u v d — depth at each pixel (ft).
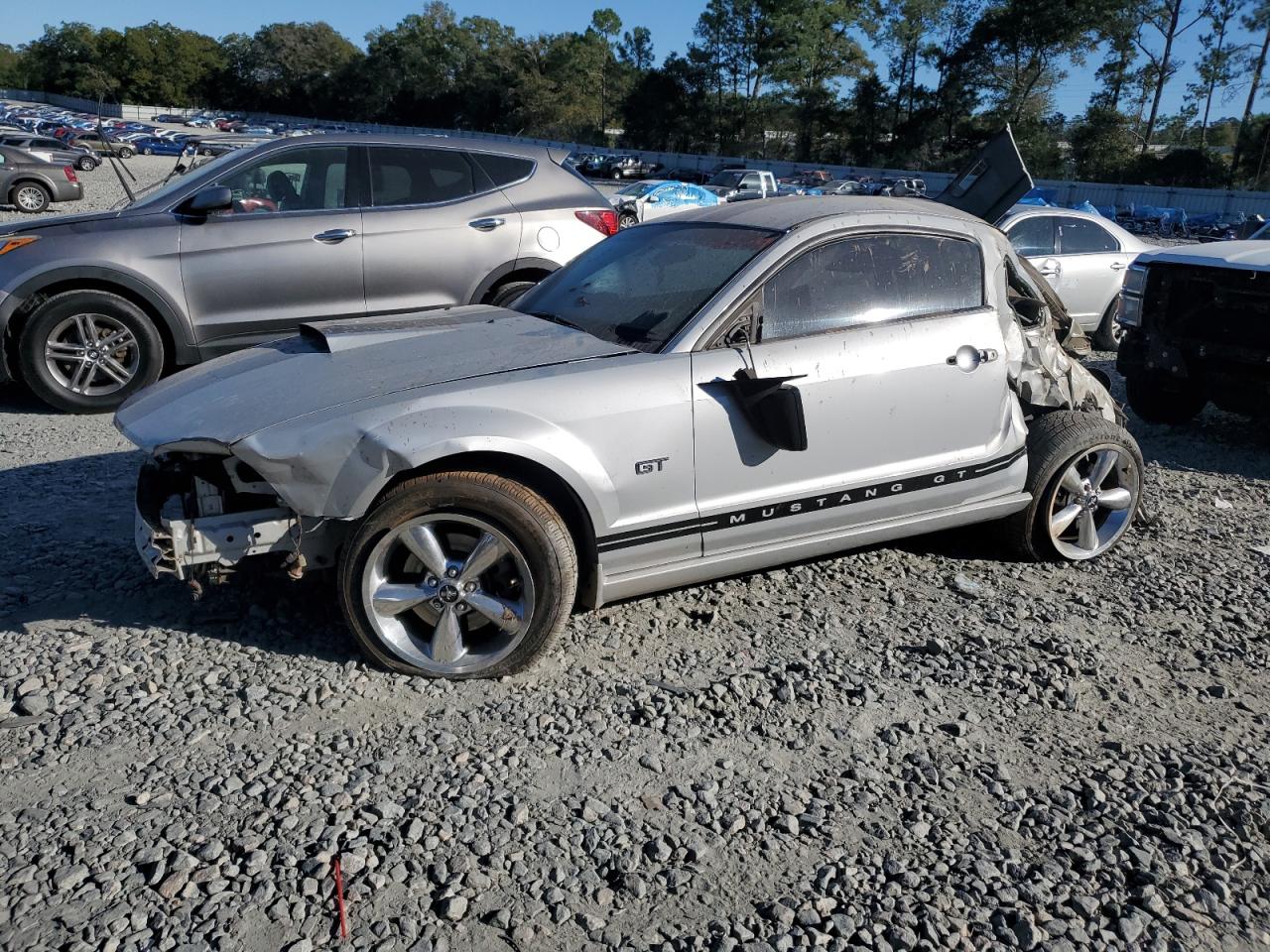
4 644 12.41
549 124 310.04
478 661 11.79
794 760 10.59
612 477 11.99
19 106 282.97
